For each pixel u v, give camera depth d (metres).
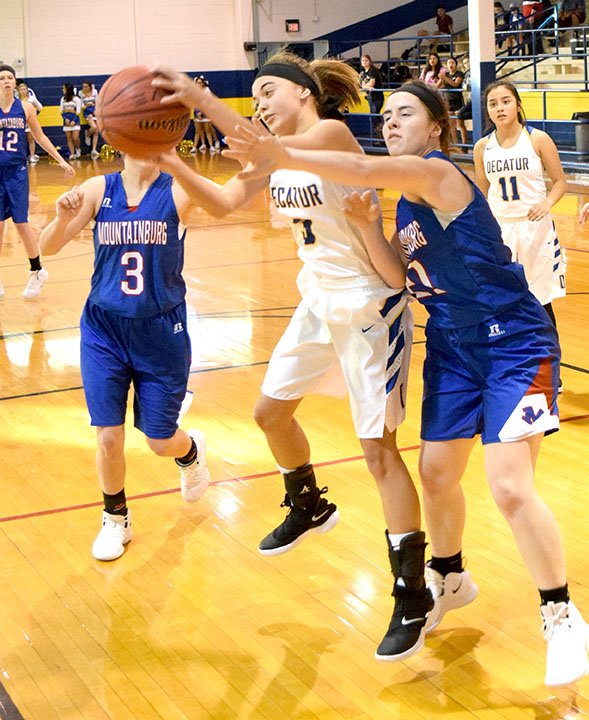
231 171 20.05
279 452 3.71
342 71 3.46
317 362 3.56
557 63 20.69
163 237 3.90
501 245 3.10
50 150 9.34
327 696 3.14
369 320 3.31
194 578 4.00
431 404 3.21
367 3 26.62
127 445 5.62
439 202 2.96
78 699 3.16
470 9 17.67
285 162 2.55
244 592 3.87
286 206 3.34
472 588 3.53
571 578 3.84
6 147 8.98
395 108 3.15
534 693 3.12
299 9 26.31
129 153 2.75
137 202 3.89
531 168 6.04
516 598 3.75
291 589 3.88
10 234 13.41
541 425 2.99
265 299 9.15
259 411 3.63
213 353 7.43
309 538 4.34
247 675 3.28
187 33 26.09
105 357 4.06
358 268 3.33
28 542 4.40
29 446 5.62
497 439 3.00
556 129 19.92
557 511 4.50
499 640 3.46
